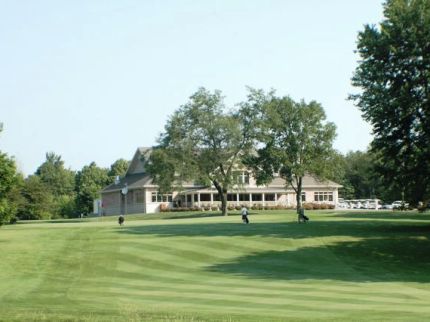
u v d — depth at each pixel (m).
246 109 90.06
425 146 45.09
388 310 18.16
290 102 92.81
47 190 97.44
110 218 89.81
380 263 36.56
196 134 87.06
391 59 45.50
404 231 48.88
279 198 112.00
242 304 20.03
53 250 39.75
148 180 103.00
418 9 44.03
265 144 91.50
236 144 88.06
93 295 23.77
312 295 22.59
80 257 37.34
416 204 48.56
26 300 22.36
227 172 88.69
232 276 31.03
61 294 24.36
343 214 76.69
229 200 110.19
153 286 26.83
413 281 29.02
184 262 36.22
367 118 46.84
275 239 44.31
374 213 79.38
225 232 48.38
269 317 16.52
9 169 43.56
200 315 17.02
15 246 41.47
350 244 42.50
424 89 44.72
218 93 88.19
